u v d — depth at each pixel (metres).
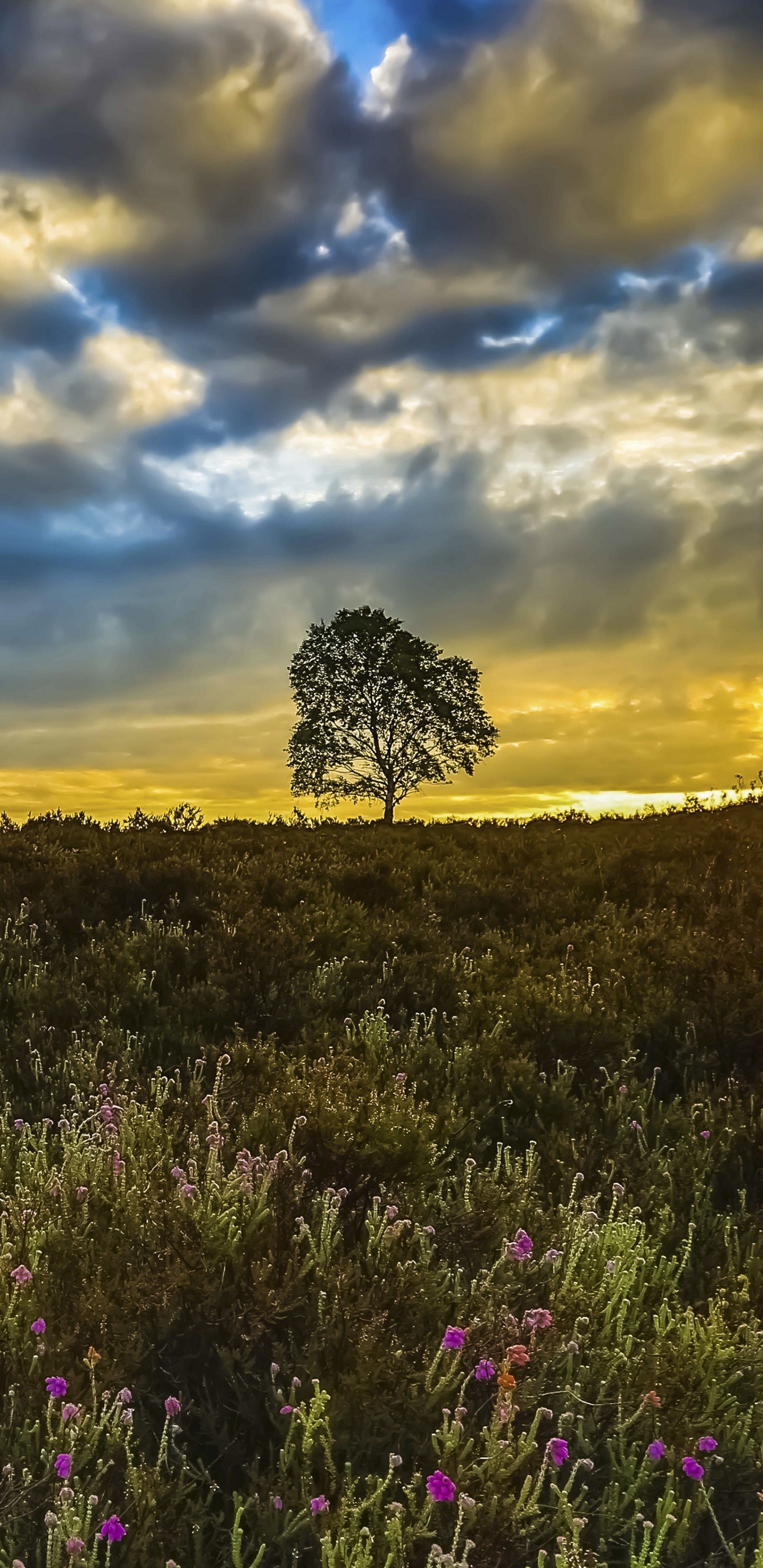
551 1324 3.62
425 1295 3.78
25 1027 6.80
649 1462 3.09
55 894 9.73
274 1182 4.54
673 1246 4.73
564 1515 2.80
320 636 38.19
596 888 11.48
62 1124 4.99
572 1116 5.96
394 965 8.56
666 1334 3.81
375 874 11.52
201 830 15.44
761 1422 3.35
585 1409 3.31
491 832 16.31
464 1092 6.18
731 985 7.41
